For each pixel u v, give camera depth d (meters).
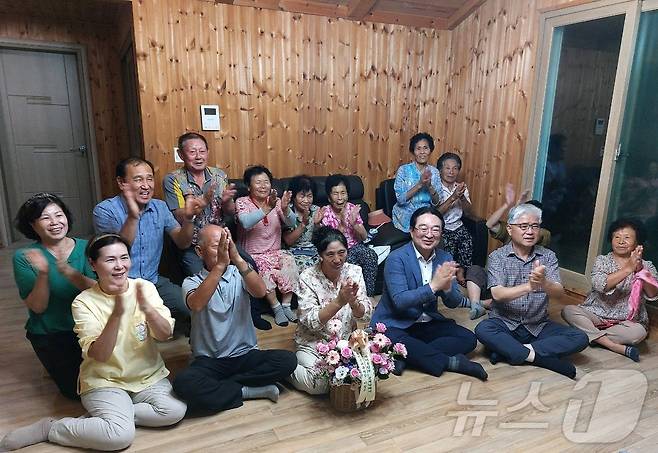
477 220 3.62
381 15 3.91
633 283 2.53
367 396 1.86
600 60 3.15
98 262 1.65
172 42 3.31
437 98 4.35
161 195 3.45
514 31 3.67
